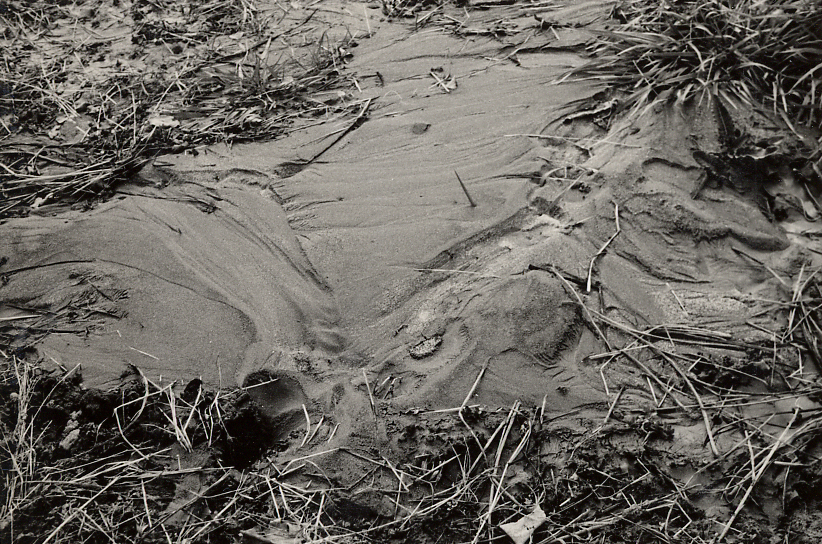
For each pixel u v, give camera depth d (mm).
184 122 4148
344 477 2646
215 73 4449
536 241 3293
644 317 3023
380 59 4418
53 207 3775
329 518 2564
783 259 3195
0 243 3586
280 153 3873
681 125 3646
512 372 2850
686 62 3896
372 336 3027
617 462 2617
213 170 3834
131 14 5086
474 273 3174
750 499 2518
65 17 5133
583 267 3168
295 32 4738
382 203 3535
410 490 2594
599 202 3412
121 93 4402
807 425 2670
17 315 3291
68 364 3055
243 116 4105
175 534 2541
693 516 2492
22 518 2631
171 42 4773
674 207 3336
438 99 4070
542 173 3584
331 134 3945
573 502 2529
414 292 3148
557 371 2867
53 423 2893
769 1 3865
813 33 3762
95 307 3271
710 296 3084
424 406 2777
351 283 3215
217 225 3559
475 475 2613
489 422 2711
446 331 2986
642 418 2727
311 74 4363
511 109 3936
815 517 2480
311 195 3627
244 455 2779
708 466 2592
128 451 2771
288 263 3334
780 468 2582
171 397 2863
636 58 4016
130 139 4070
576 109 3883
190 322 3158
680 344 2938
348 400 2840
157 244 3502
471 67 4262
